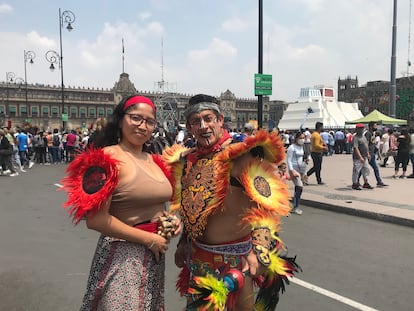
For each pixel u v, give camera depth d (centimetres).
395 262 500
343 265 487
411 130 1371
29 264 479
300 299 384
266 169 228
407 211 765
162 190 224
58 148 2116
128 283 208
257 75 1148
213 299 206
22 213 784
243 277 218
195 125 240
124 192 209
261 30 1148
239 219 230
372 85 10512
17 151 1633
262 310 237
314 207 880
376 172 1126
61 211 805
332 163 1931
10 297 382
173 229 224
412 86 8125
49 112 8488
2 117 5988
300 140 838
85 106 8825
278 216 221
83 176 203
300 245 577
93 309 212
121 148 226
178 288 274
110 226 200
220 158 227
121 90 9081
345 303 375
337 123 6081
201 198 229
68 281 425
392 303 376
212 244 235
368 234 645
